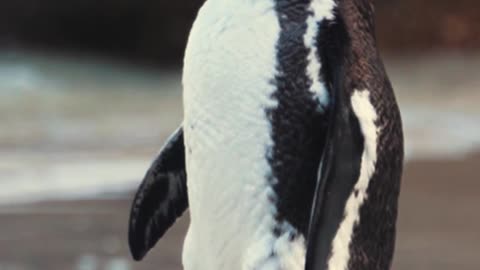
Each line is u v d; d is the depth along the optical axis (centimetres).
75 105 6316
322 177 775
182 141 927
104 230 2486
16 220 2591
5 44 9125
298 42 804
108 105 6384
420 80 7269
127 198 2900
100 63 8919
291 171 800
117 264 2158
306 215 802
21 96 6656
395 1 9431
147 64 9394
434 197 2873
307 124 799
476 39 9131
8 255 2228
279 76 802
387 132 806
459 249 2267
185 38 9488
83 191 3003
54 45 9350
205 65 819
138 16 9412
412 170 3344
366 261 791
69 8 9281
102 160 3678
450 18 9256
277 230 802
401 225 2503
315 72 802
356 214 780
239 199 807
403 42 9219
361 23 834
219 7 827
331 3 823
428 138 4284
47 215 2653
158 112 6053
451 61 8194
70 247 2303
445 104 5850
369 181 786
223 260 824
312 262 758
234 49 809
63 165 3547
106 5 9306
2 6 9219
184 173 934
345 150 778
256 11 813
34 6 9231
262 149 800
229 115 806
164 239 2350
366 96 799
